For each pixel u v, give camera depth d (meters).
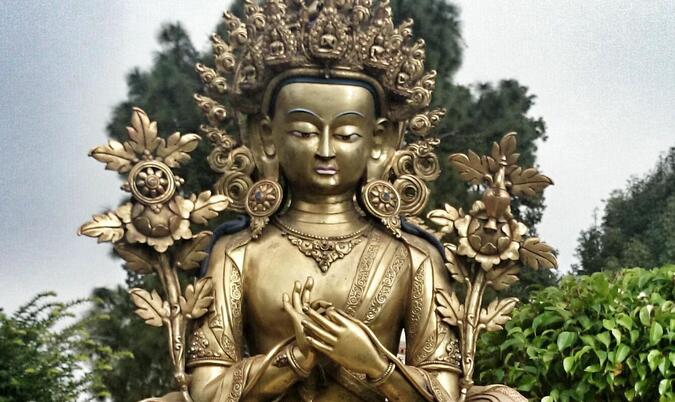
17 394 8.05
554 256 3.91
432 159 4.13
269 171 4.07
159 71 9.29
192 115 8.87
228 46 4.11
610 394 4.36
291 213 4.09
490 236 3.93
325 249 3.96
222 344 3.79
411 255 4.01
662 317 4.24
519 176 3.95
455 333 3.95
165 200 3.75
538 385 4.50
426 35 9.56
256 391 3.64
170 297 3.76
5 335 8.16
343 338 3.54
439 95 9.19
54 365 8.38
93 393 8.78
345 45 3.94
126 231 3.73
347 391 3.86
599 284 4.44
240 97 4.09
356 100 3.97
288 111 3.96
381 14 4.06
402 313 4.01
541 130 10.09
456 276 3.96
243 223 4.11
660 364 4.12
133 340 10.35
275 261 3.94
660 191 15.48
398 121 4.16
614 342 4.31
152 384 10.34
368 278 3.93
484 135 9.42
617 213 15.64
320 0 4.02
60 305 8.71
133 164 3.76
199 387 3.70
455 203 8.77
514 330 4.61
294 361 3.59
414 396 3.68
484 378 4.88
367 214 4.14
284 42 3.96
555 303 4.61
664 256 13.45
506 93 9.84
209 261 3.94
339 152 3.95
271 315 3.87
